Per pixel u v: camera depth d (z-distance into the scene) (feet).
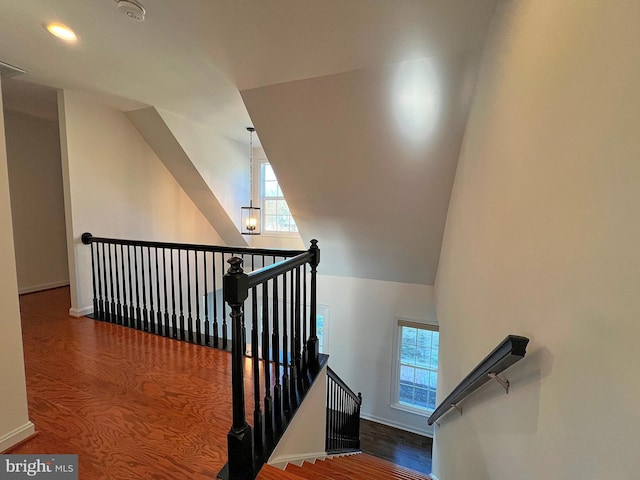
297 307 6.55
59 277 14.89
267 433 5.25
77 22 6.15
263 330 5.24
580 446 2.33
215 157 14.89
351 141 9.44
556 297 2.80
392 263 14.69
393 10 5.49
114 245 10.82
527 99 3.66
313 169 10.98
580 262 2.43
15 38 6.75
